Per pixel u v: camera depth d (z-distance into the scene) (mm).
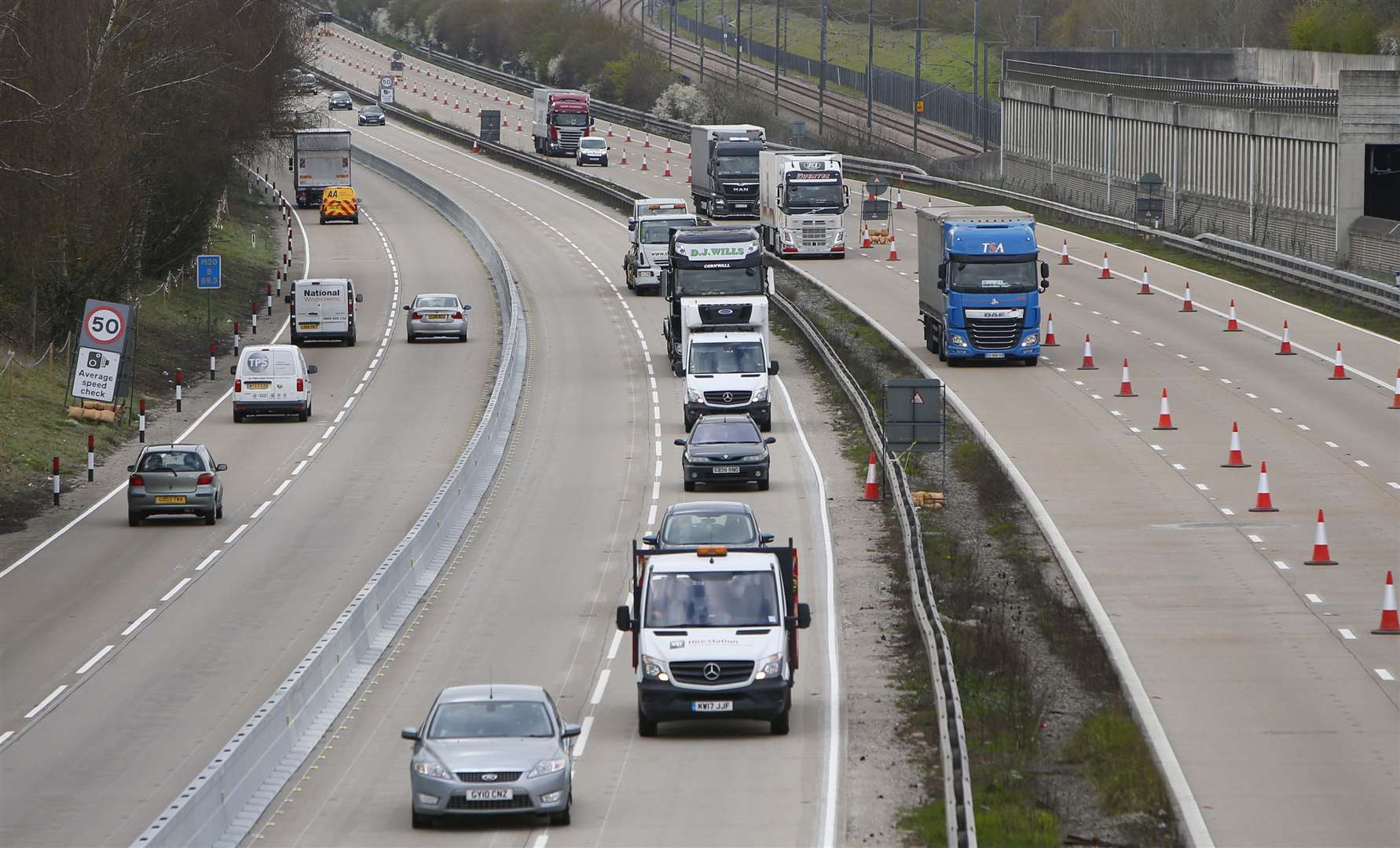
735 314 162875
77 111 159625
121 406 158000
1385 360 167125
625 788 65688
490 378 178375
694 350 151250
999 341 168125
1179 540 106438
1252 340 179500
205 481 116938
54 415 152000
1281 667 81000
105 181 173375
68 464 139625
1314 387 155625
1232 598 93500
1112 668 81688
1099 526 110688
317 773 68312
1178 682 79188
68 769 68750
